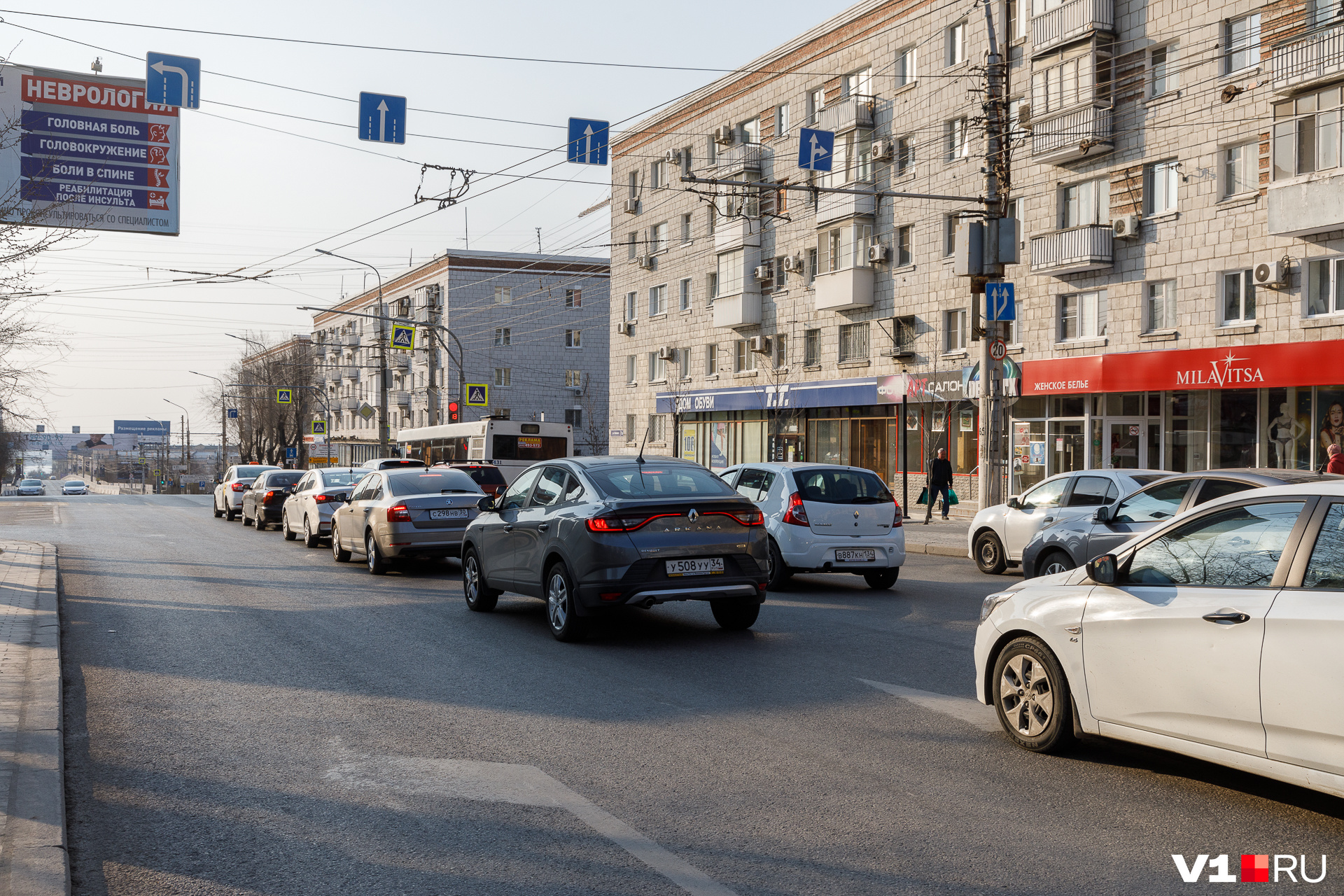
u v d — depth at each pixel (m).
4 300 12.74
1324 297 21.25
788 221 36.53
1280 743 4.43
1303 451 21.62
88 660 8.43
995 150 19.02
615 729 6.21
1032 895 3.82
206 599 12.27
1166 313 24.31
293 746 5.86
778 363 37.22
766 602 12.12
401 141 16.80
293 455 68.44
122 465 153.62
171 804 4.89
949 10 29.70
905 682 7.54
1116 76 25.00
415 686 7.44
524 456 32.34
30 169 19.19
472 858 4.20
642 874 4.03
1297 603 4.44
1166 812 4.72
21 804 4.54
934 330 30.59
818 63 34.97
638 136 45.00
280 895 3.85
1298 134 21.25
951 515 28.45
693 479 9.81
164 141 20.14
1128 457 25.33
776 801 4.89
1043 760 5.56
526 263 65.75
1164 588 5.08
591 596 8.93
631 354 46.00
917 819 4.64
